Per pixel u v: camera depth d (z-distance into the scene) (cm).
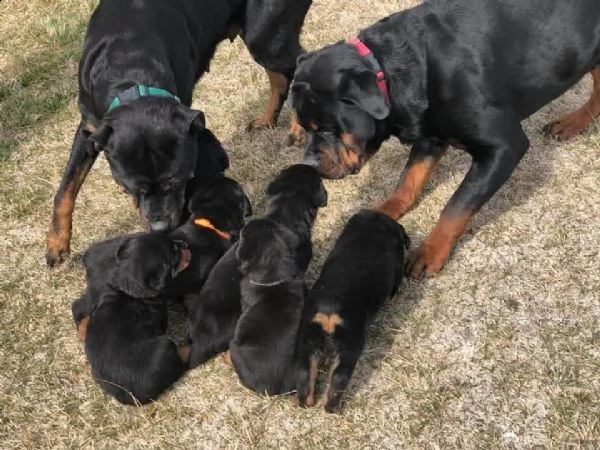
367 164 196
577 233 171
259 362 136
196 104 222
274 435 139
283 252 144
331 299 138
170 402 145
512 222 175
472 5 153
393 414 140
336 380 134
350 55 148
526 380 143
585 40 160
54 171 203
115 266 145
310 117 150
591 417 136
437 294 160
